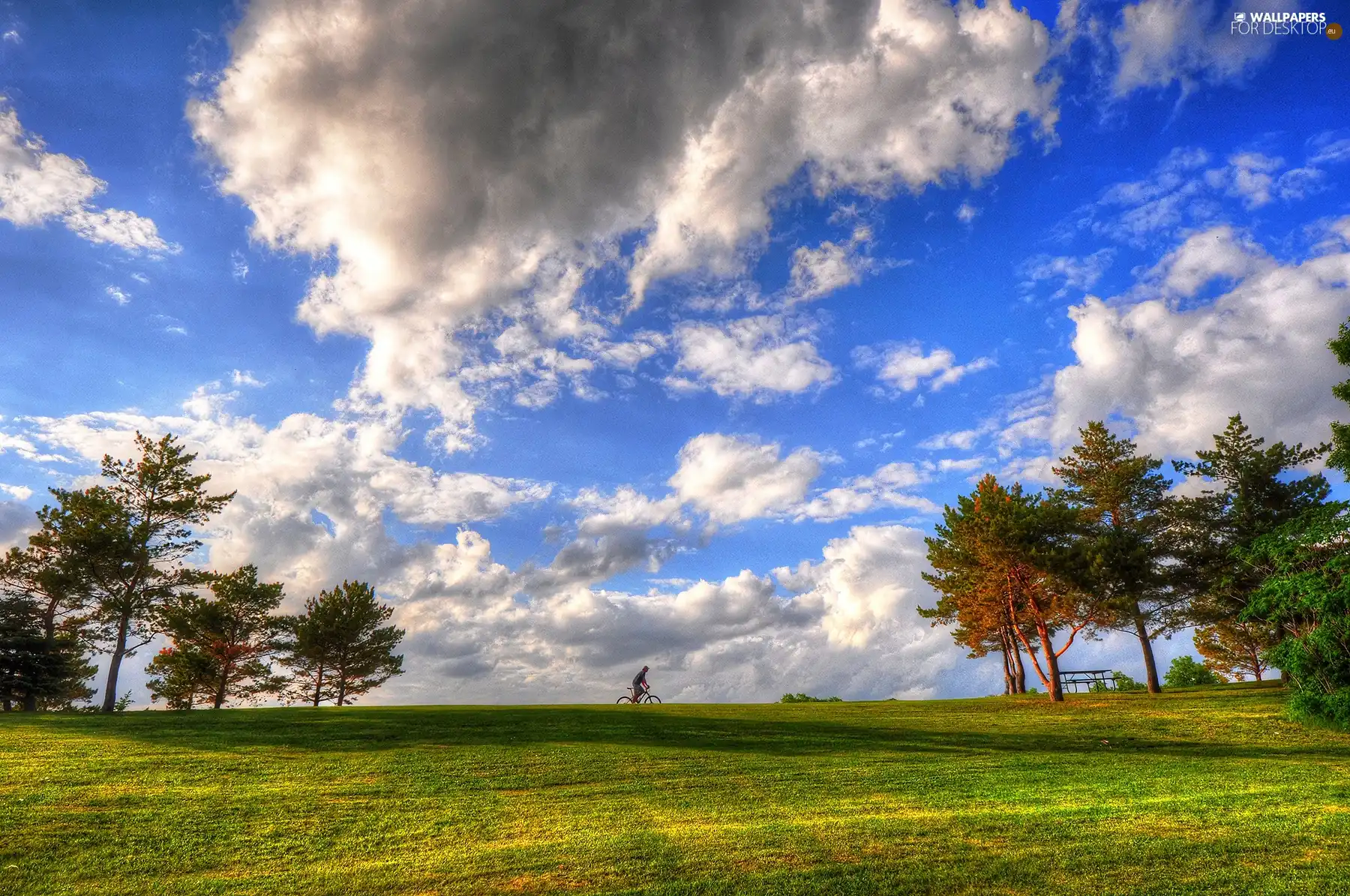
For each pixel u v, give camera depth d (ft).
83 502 138.72
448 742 77.87
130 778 57.16
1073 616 133.69
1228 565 128.77
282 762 65.67
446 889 33.19
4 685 135.44
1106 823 41.75
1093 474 146.92
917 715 109.60
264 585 170.19
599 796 53.98
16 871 36.22
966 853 36.35
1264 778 58.44
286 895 32.83
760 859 36.35
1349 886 30.37
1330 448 127.34
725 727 91.76
